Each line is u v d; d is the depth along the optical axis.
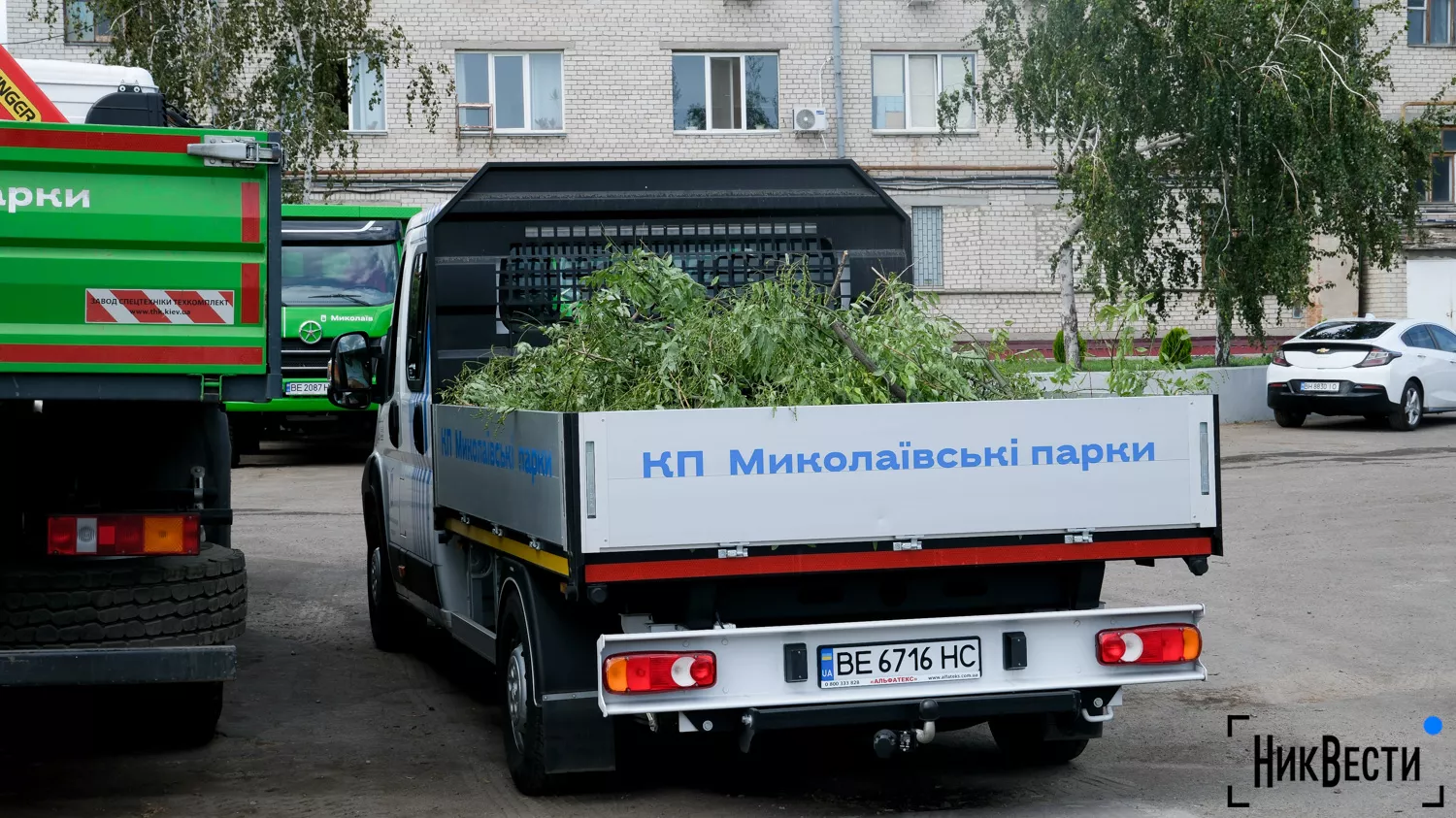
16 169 5.02
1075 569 5.43
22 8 26.38
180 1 22.80
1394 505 13.27
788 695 4.98
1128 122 21.16
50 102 6.16
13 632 5.38
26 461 5.52
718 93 29.39
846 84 29.73
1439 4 32.19
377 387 8.70
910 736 5.11
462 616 6.89
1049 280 29.72
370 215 18.94
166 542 5.53
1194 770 6.04
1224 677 7.65
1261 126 20.73
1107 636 5.22
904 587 5.40
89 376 5.13
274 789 5.88
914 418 5.05
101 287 5.12
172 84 22.58
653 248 7.23
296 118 22.89
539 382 5.89
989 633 5.15
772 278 7.01
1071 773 6.02
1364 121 21.02
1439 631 8.50
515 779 5.78
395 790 5.86
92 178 5.09
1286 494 14.22
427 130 28.14
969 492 5.10
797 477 4.96
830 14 29.56
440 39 28.33
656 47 29.03
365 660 8.54
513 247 7.13
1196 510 5.30
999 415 5.12
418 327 7.69
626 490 4.83
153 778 6.05
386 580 8.65
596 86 28.91
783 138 29.59
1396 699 7.14
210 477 5.79
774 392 5.32
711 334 5.56
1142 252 21.80
